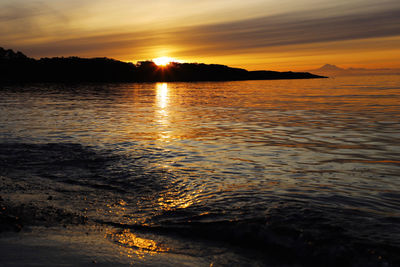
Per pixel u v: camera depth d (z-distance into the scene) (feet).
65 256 12.25
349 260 12.74
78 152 35.14
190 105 107.65
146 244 14.23
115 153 35.17
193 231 15.69
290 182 24.79
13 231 14.82
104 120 66.59
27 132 49.47
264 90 221.05
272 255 13.35
